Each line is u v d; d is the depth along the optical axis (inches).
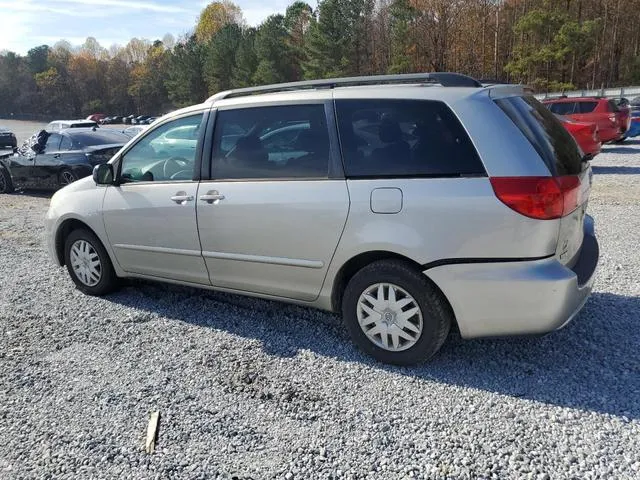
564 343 149.8
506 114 128.9
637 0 2007.9
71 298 201.9
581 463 102.6
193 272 171.5
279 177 149.1
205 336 164.4
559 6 1947.6
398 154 133.4
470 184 124.7
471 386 130.6
